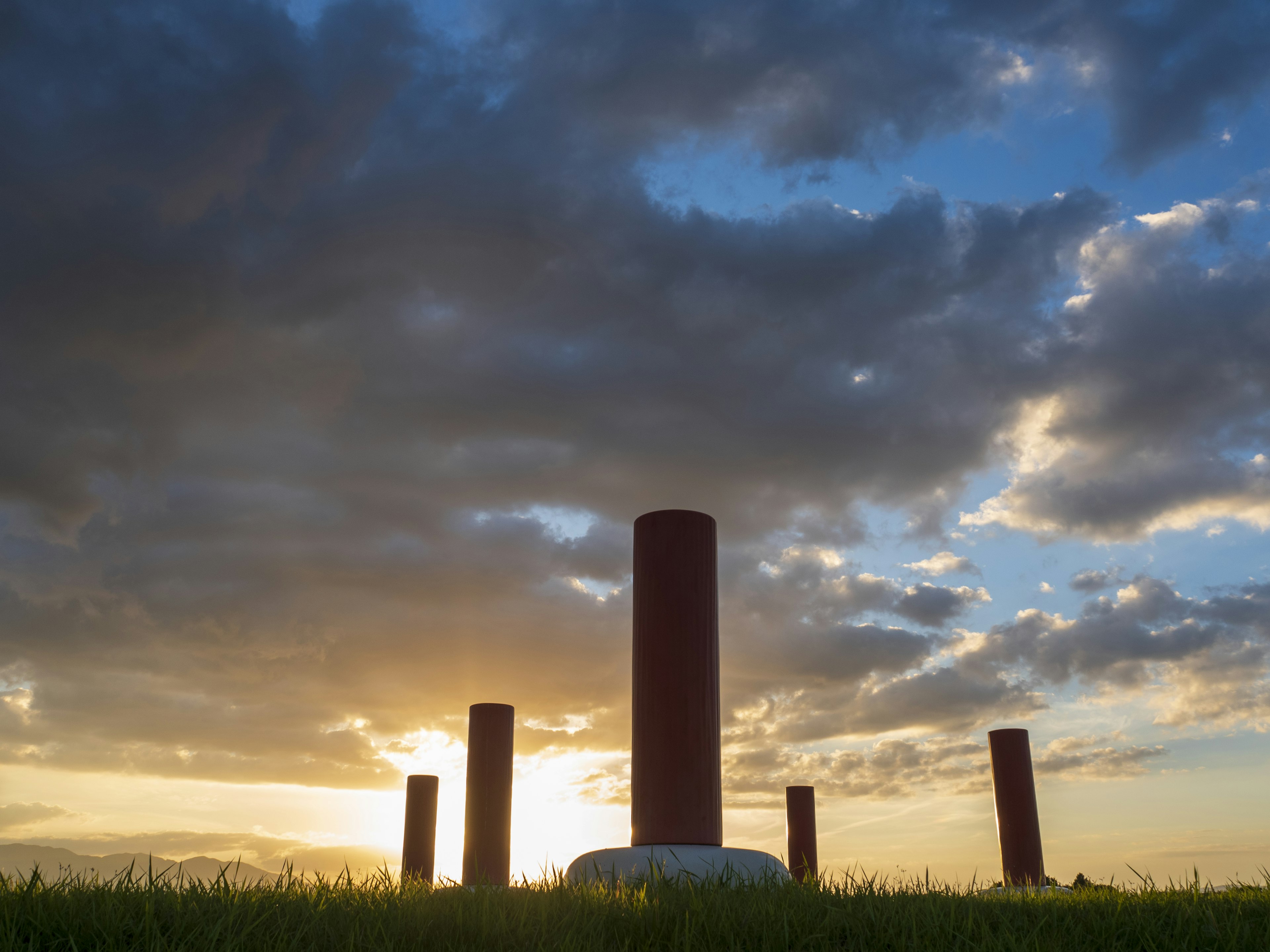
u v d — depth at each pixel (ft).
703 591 24.13
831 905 14.49
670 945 12.55
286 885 14.07
